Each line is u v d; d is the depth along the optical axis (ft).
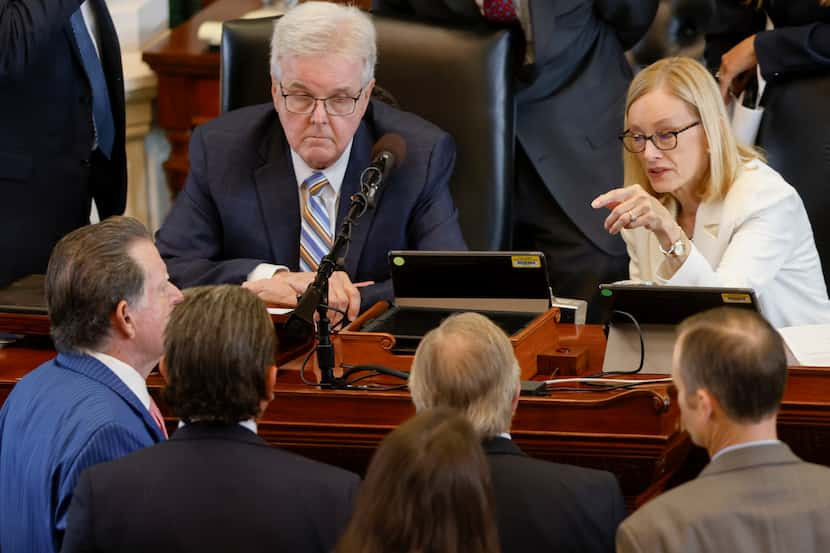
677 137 32.73
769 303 34.06
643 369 28.45
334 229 35.60
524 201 43.52
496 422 20.42
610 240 42.50
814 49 39.83
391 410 26.40
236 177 36.01
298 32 33.50
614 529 20.30
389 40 40.24
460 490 15.62
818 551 18.10
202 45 54.08
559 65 41.27
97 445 22.06
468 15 40.60
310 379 27.99
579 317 33.58
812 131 40.63
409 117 36.55
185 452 19.81
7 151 41.27
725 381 19.13
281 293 31.71
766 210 32.86
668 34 43.29
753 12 43.24
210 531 19.22
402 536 15.55
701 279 31.12
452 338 20.53
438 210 35.50
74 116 42.34
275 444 27.17
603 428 25.55
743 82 41.98
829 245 41.14
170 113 54.49
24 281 33.47
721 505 18.40
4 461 23.84
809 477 18.65
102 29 42.96
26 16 38.78
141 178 55.72
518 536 20.07
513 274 29.22
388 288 33.35
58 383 23.59
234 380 19.99
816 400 26.58
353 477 19.89
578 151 42.24
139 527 19.29
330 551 19.40
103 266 23.72
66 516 21.52
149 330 24.27
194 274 34.96
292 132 34.32
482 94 39.37
